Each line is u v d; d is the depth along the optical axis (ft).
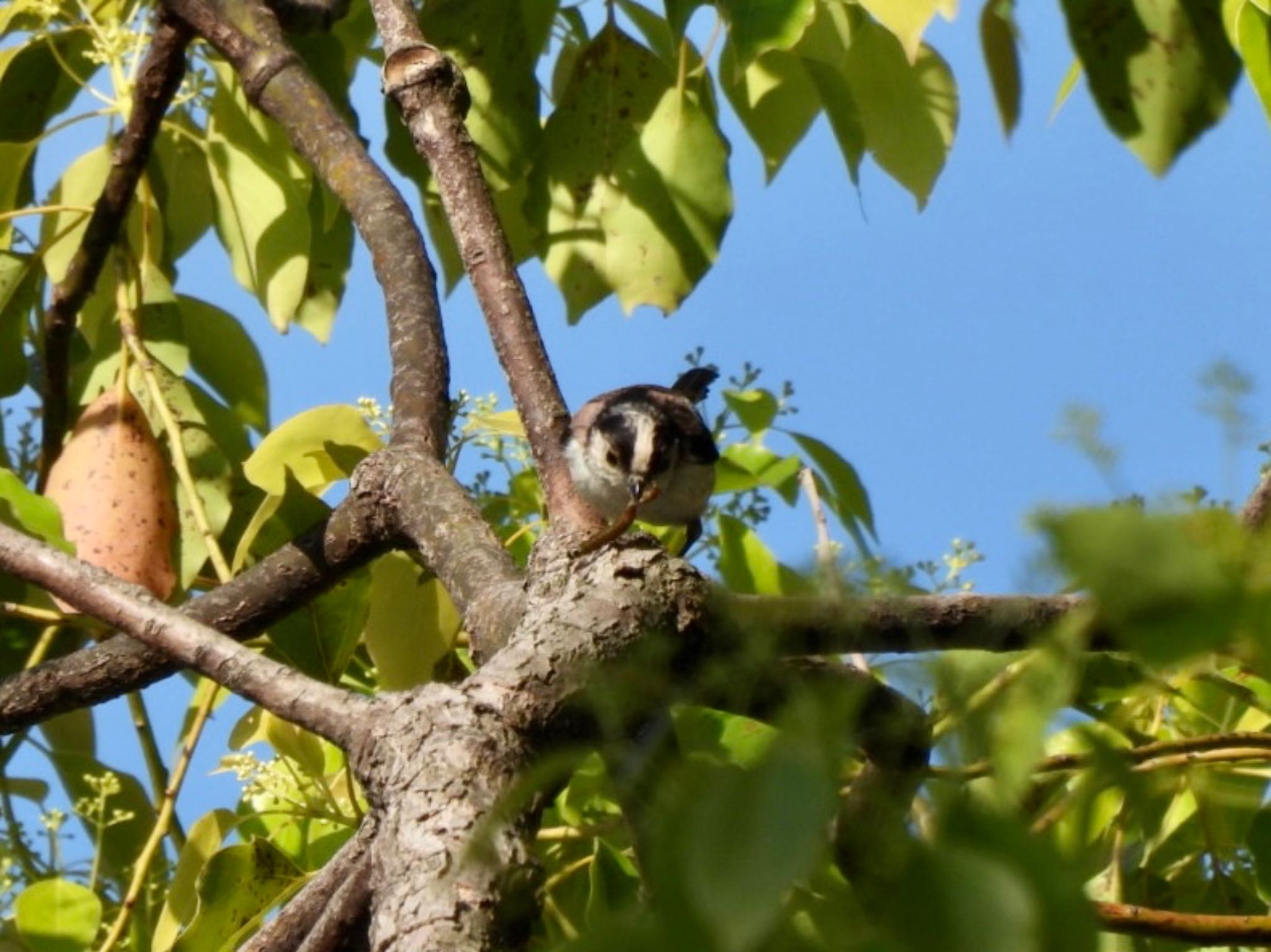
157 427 24.14
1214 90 19.67
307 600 17.81
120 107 23.91
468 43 24.18
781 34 18.54
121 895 21.91
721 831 4.18
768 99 25.25
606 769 5.90
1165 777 7.37
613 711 5.76
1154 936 11.93
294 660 18.97
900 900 4.19
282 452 21.42
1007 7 22.76
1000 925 4.07
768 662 5.53
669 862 4.20
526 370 16.49
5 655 22.30
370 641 19.54
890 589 5.26
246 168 25.26
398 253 19.17
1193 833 17.44
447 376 18.35
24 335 25.77
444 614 19.69
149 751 23.04
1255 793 12.89
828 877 4.35
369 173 19.93
